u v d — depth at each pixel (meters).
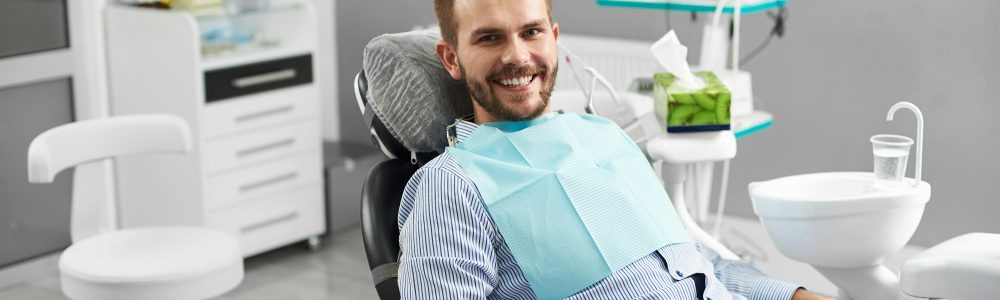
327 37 4.42
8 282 3.56
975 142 3.35
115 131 2.67
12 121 3.47
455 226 1.64
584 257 1.66
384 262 1.75
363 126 4.47
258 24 3.81
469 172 1.68
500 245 1.68
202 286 2.47
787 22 3.53
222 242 2.62
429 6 4.16
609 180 1.73
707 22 3.08
